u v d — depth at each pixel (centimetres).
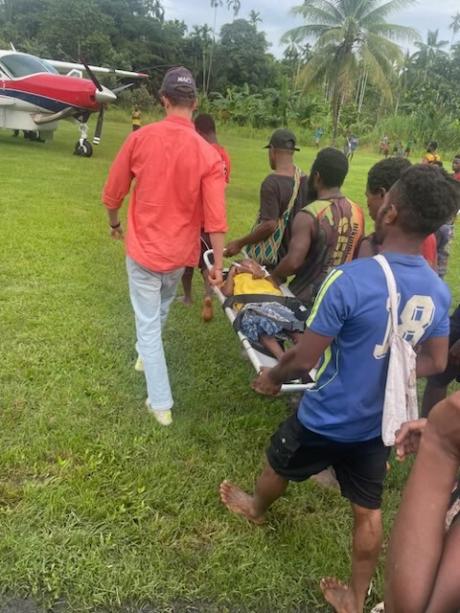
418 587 90
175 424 319
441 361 194
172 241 296
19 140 1733
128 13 5672
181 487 268
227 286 330
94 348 395
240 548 237
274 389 210
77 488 258
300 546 245
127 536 236
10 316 434
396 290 174
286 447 208
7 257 572
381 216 181
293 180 355
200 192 295
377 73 2264
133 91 4097
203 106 3672
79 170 1238
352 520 264
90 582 212
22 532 229
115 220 327
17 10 5869
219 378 382
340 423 191
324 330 177
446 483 98
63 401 328
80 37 5141
